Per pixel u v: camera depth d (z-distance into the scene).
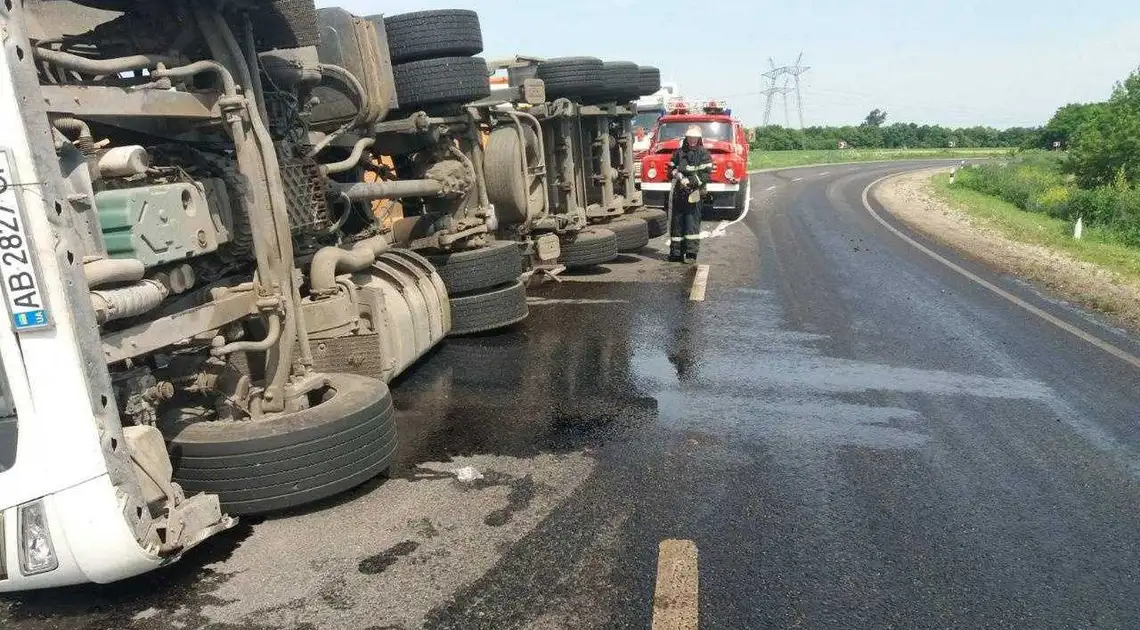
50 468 2.94
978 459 4.77
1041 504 4.17
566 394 6.04
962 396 5.96
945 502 4.19
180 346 4.23
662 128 19.33
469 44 7.98
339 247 5.91
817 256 13.03
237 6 4.32
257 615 3.18
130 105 3.64
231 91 4.17
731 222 18.28
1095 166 25.20
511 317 7.98
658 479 4.47
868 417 5.50
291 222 4.98
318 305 5.16
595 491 4.32
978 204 24.67
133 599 3.32
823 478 4.49
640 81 13.23
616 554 3.63
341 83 6.48
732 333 7.93
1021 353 7.16
